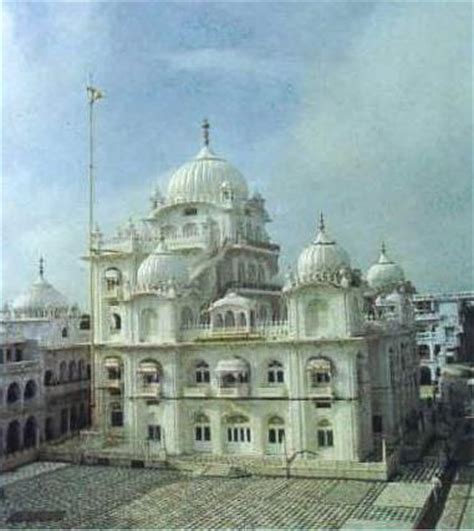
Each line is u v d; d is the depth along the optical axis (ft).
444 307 373.81
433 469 194.39
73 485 186.50
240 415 211.00
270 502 164.86
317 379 201.67
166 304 219.20
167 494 175.01
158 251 231.09
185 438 215.72
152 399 219.20
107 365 245.24
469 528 144.66
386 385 223.71
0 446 226.58
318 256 206.18
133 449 216.54
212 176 263.70
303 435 200.44
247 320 212.84
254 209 271.69
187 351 217.97
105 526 150.00
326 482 183.21
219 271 251.19
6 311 295.07
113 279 254.47
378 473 182.60
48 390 256.11
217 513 157.07
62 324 282.56
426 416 251.80
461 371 324.60
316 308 202.08
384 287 277.85
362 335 206.90
